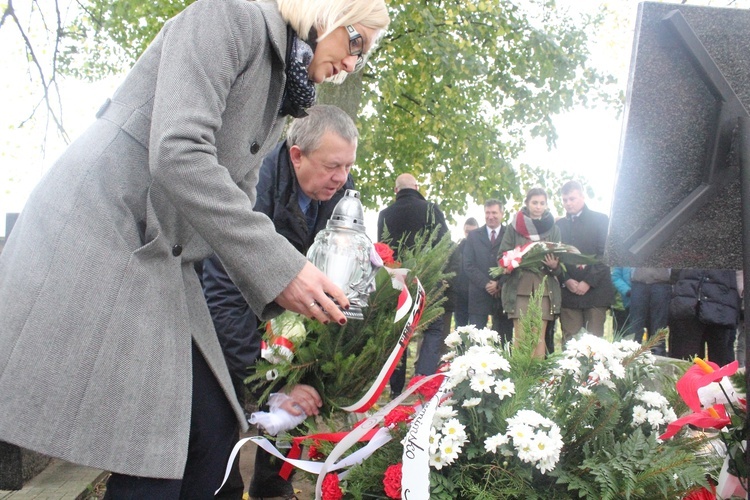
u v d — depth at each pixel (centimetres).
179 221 180
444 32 1062
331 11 183
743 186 156
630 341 241
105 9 1008
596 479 193
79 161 170
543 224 680
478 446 209
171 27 175
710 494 204
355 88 704
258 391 274
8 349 160
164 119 163
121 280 165
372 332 250
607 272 665
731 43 161
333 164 269
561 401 218
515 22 1109
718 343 654
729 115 158
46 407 158
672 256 173
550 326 671
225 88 171
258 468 330
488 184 1220
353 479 223
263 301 170
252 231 165
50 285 162
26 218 171
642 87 162
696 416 192
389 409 227
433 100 1172
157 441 166
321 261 217
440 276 266
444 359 243
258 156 191
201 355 192
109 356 162
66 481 378
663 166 166
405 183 635
